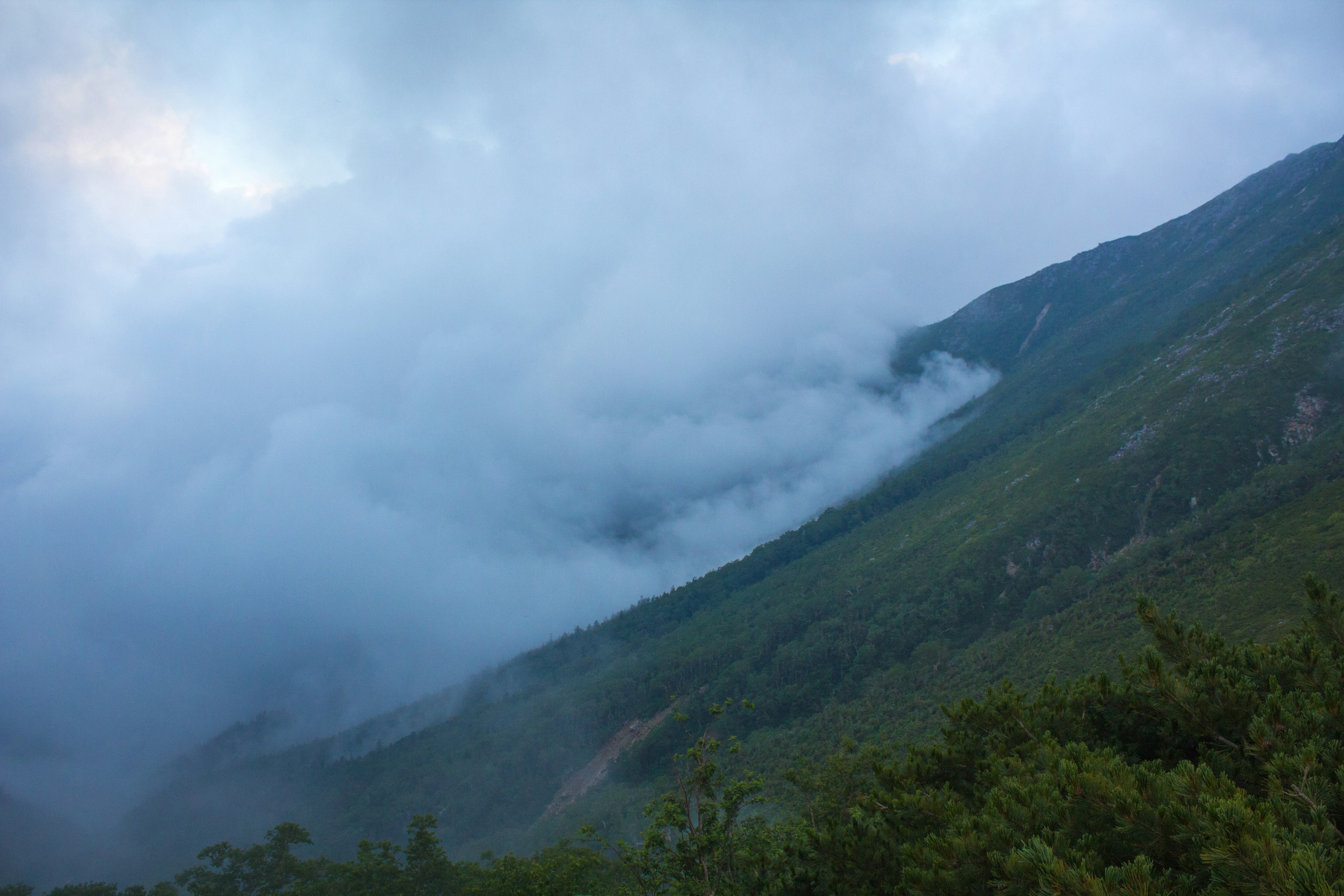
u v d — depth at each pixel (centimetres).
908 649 15712
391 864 5456
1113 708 1281
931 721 10506
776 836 2288
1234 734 1063
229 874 5556
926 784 1414
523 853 14012
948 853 916
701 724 17438
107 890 5581
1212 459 14775
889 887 1110
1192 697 1099
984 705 1494
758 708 16525
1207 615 8962
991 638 14062
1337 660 1155
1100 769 920
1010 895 801
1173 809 761
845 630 17875
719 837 2016
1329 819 773
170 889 5694
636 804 13775
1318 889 593
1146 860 698
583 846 6525
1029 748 1253
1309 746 884
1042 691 1450
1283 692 1154
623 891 2938
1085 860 734
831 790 3225
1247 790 934
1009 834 873
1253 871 638
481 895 4609
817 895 1214
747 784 2102
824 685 16375
